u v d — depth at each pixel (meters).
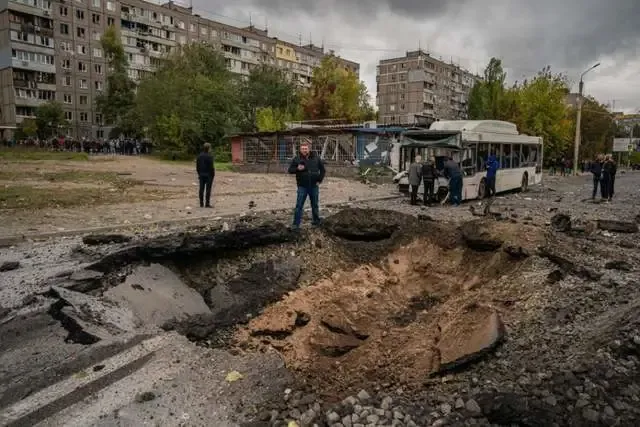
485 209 14.55
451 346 5.53
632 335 5.03
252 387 4.55
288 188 22.16
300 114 52.22
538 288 7.11
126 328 5.75
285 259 9.34
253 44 88.50
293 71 97.50
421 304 8.59
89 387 4.36
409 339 6.61
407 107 100.44
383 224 10.77
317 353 6.77
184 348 5.32
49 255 8.56
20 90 60.50
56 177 22.80
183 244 8.26
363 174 28.78
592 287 6.93
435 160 17.98
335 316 7.80
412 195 17.05
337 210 15.32
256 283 8.55
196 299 7.71
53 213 12.93
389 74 102.69
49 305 6.03
